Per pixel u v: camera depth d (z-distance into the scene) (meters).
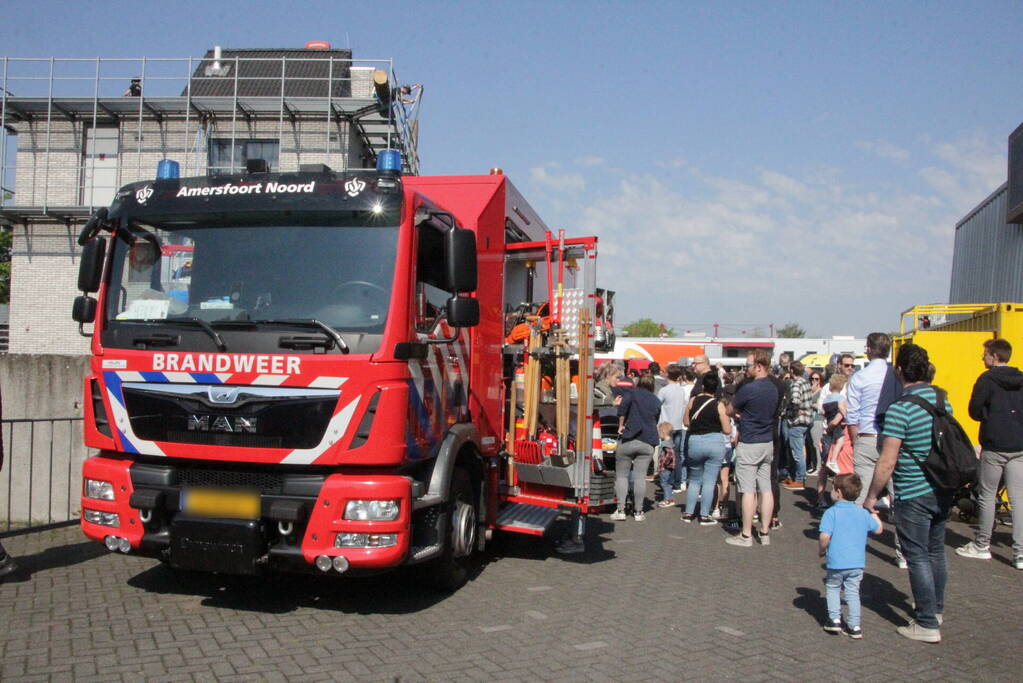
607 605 5.89
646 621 5.52
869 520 5.37
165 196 5.55
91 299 5.56
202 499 4.99
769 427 8.28
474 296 6.51
